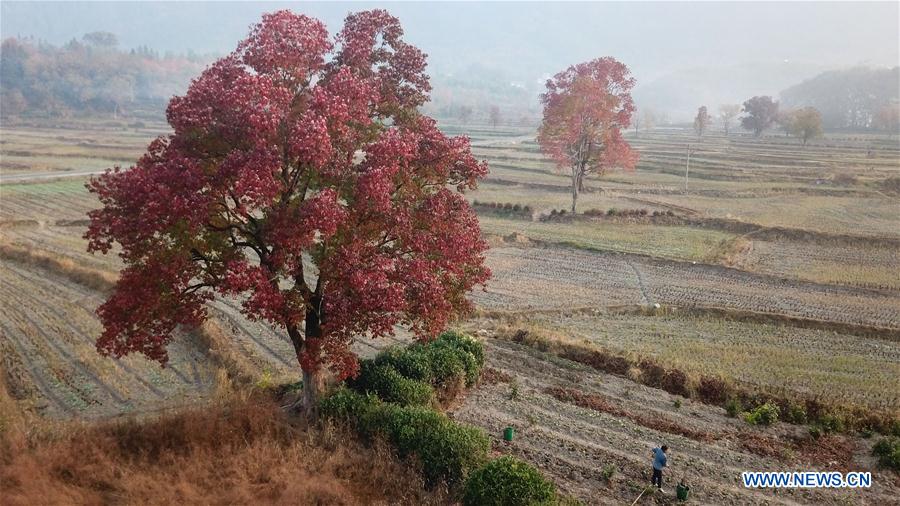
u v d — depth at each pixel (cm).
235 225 1825
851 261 4288
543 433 2128
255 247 1914
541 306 3416
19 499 1512
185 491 1606
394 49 2012
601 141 6044
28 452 1742
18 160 8594
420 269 1773
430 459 1773
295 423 2000
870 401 2364
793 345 2905
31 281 3709
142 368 2578
